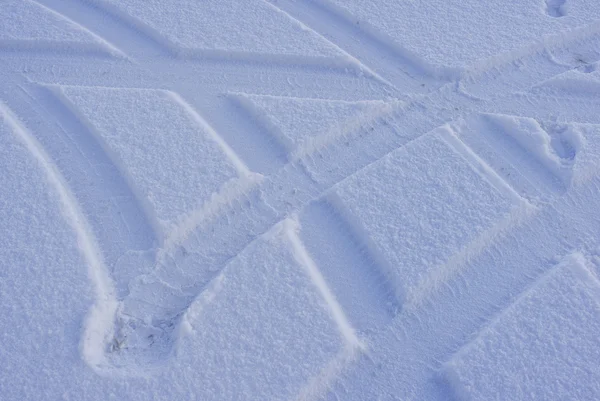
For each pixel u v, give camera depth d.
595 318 2.02
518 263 2.14
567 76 2.54
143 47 2.62
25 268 2.06
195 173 2.25
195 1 2.76
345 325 2.01
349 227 2.19
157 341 2.00
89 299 2.01
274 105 2.43
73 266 2.06
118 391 1.90
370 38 2.67
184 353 1.95
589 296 2.06
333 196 2.23
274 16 2.71
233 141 2.37
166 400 1.89
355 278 2.10
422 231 2.16
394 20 2.70
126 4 2.73
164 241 2.12
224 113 2.44
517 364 1.95
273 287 2.05
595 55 2.64
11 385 1.90
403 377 1.96
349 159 2.35
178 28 2.65
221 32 2.64
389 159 2.32
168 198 2.19
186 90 2.50
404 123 2.44
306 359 1.95
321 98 2.48
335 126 2.38
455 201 2.22
